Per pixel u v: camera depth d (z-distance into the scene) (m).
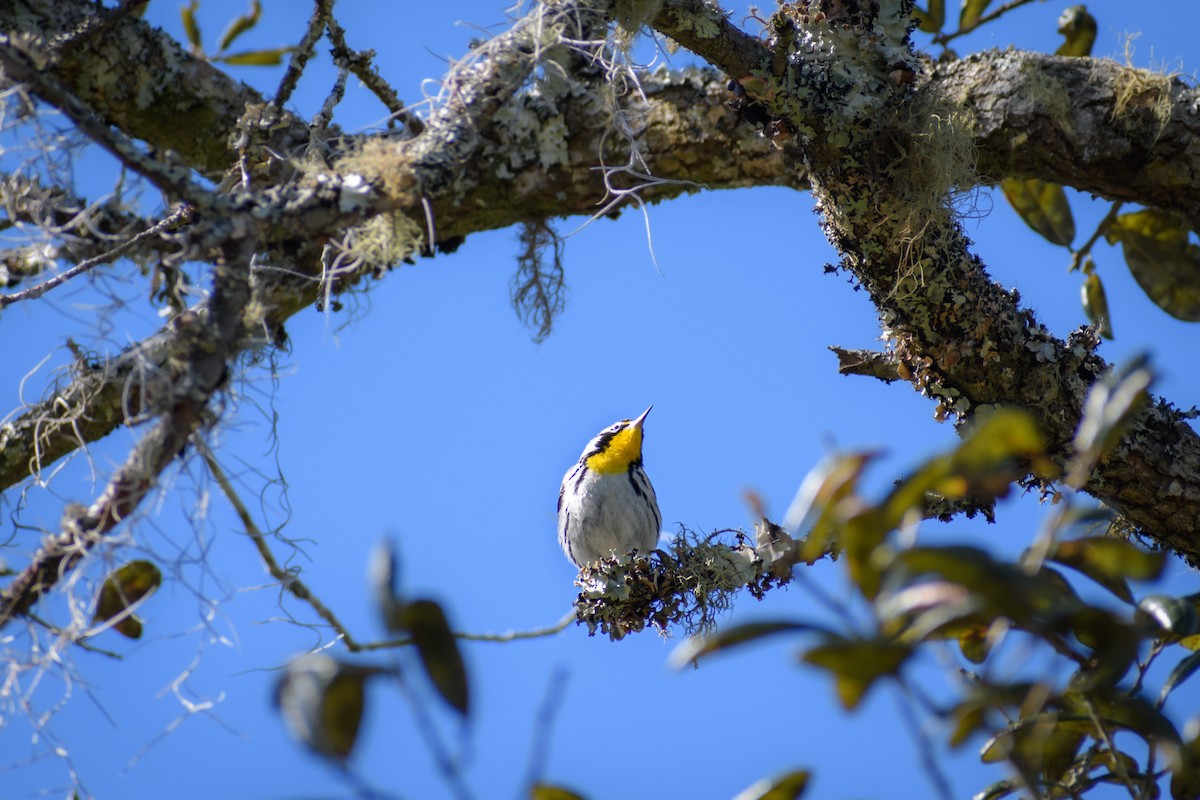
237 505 6.99
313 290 8.78
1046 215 11.37
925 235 8.45
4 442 8.36
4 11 8.99
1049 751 5.66
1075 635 5.11
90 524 5.76
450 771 3.95
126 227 7.35
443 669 4.10
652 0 7.93
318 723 3.88
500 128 9.20
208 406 6.05
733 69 8.17
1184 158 8.59
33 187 7.01
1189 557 8.87
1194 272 10.96
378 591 4.03
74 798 5.79
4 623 5.77
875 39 8.32
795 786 4.67
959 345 8.70
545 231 9.60
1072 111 8.69
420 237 7.32
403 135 8.27
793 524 4.23
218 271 6.09
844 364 9.55
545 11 7.59
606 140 9.18
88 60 9.19
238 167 7.79
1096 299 11.38
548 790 4.97
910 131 8.25
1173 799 5.36
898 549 4.15
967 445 4.02
